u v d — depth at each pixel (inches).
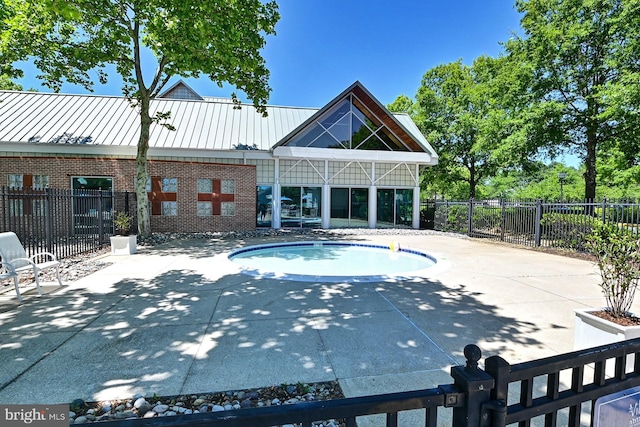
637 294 224.1
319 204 703.7
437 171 1037.8
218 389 111.2
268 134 701.3
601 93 544.7
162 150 605.6
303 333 157.8
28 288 233.1
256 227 656.4
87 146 577.0
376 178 730.2
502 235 536.7
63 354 134.6
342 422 97.5
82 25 460.4
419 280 263.1
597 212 398.3
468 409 51.3
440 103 1027.3
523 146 634.8
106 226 507.5
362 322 172.6
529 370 55.7
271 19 443.2
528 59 647.8
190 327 164.1
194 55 386.6
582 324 137.2
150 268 301.1
